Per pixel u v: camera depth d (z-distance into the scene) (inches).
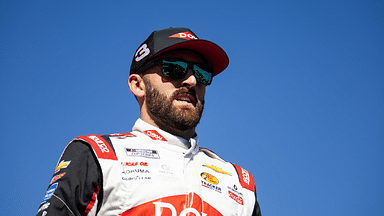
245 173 115.0
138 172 93.7
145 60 117.2
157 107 111.6
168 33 121.7
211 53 121.6
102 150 93.7
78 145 95.4
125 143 100.1
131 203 88.7
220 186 103.4
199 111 115.3
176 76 113.4
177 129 112.7
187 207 92.7
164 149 104.9
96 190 89.0
